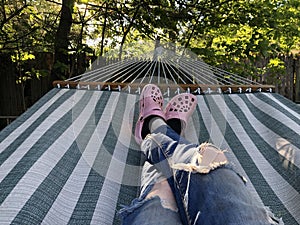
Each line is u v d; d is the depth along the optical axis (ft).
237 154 5.25
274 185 4.51
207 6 11.48
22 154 4.63
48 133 5.34
